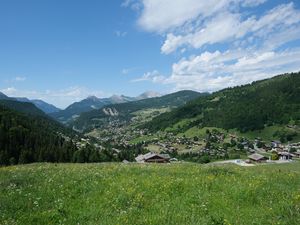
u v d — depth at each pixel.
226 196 15.46
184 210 13.55
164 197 15.40
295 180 19.75
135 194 15.61
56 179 18.94
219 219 12.16
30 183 18.12
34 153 158.62
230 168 23.86
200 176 19.41
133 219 12.48
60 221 12.62
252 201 14.90
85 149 161.50
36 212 13.61
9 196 15.53
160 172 21.08
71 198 15.55
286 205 13.77
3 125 176.12
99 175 19.81
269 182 18.34
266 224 11.93
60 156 159.88
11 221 12.46
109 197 15.34
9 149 159.75
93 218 12.99
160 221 12.21
